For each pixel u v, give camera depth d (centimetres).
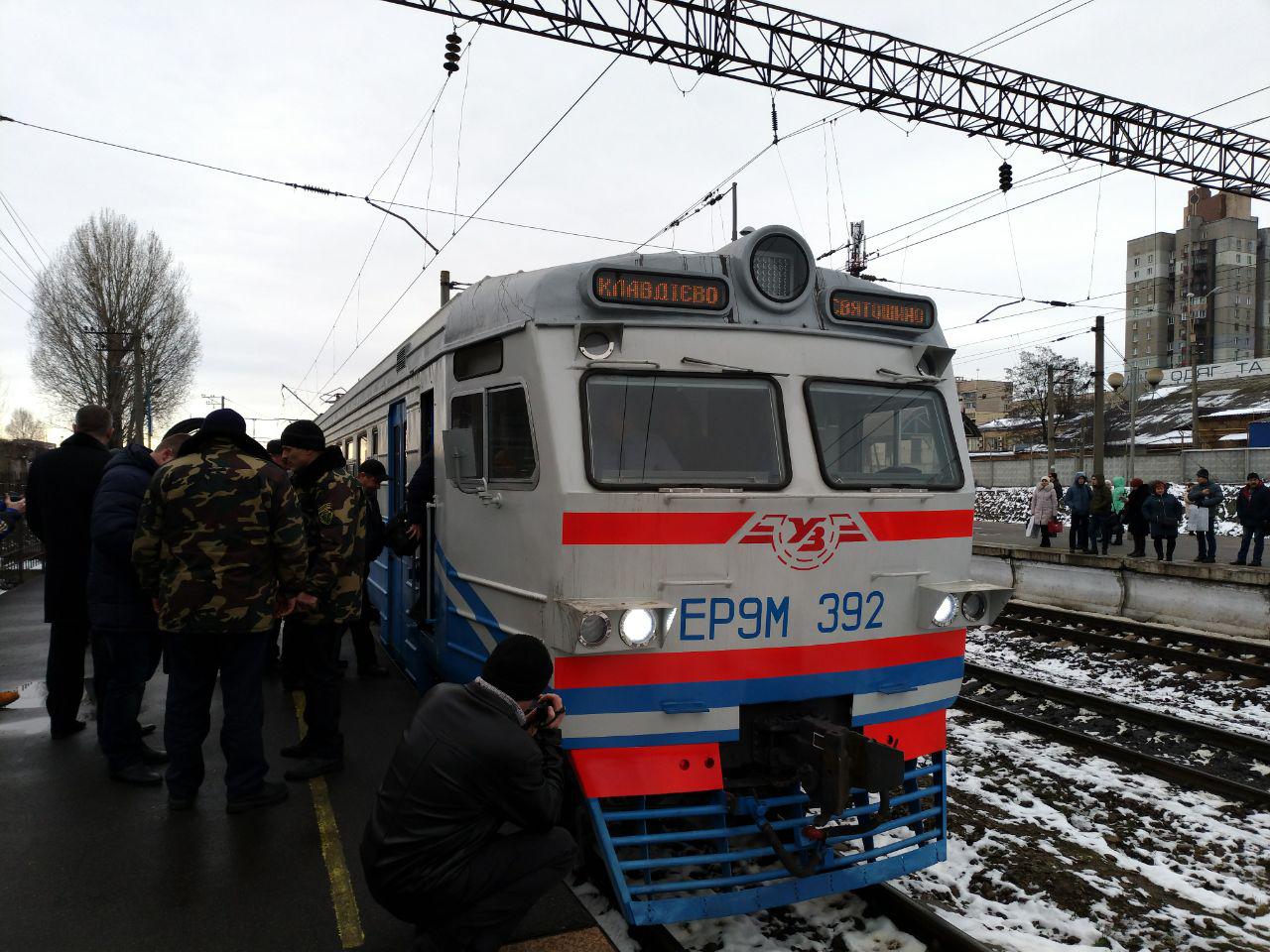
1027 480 4212
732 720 396
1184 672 890
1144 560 1248
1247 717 762
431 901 296
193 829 434
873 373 456
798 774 385
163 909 361
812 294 446
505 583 429
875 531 430
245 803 452
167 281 4147
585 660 372
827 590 416
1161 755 662
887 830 413
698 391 414
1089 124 1355
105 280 3978
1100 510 1731
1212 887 455
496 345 443
